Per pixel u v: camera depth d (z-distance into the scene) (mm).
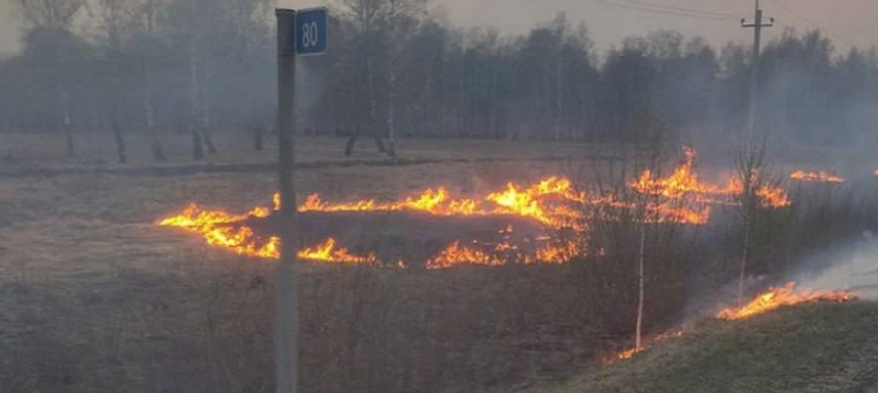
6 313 12289
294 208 4789
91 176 32438
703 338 9602
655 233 12547
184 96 49000
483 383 10086
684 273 13055
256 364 9266
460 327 11680
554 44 64188
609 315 12555
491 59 66875
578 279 13000
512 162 38156
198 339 9953
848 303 10461
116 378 9555
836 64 49094
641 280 12312
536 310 12906
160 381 9352
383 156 44719
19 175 31969
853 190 19984
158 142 43750
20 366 10047
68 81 47594
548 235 17500
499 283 14344
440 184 32844
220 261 15836
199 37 46688
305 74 46750
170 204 27109
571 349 11414
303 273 12312
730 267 14195
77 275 14961
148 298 13039
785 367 7906
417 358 10195
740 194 15219
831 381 7406
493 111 65750
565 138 57969
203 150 46344
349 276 11516
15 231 21078
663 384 8008
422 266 16234
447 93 66062
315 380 9094
